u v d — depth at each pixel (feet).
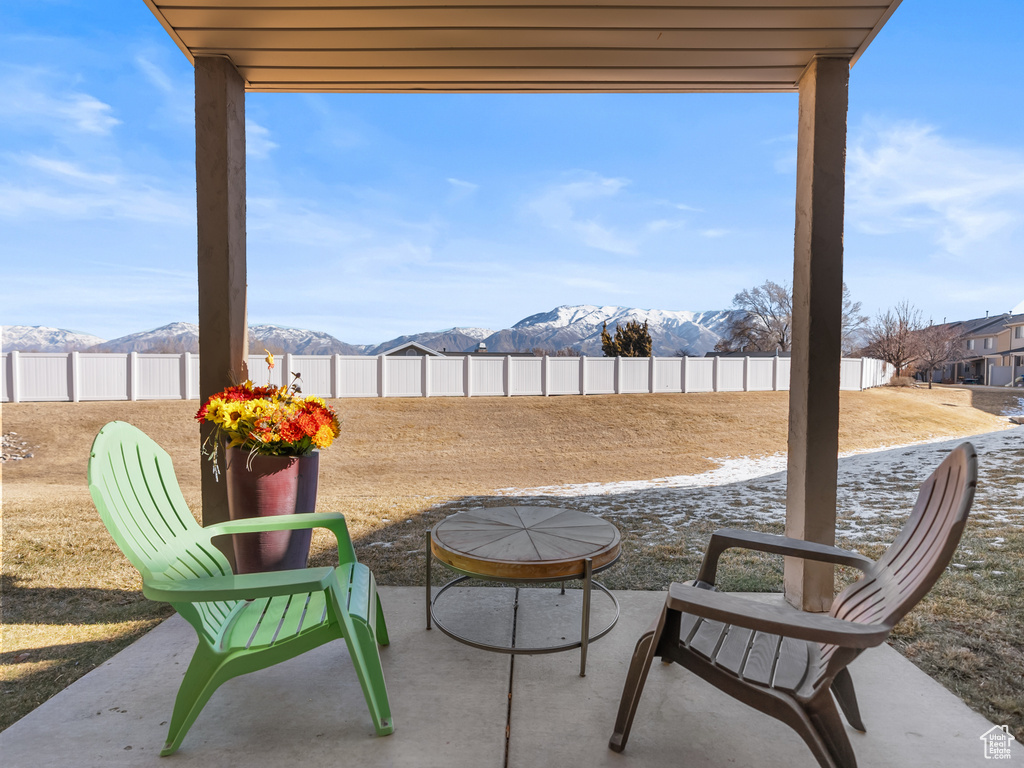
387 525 17.34
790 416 10.89
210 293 10.72
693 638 6.36
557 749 6.52
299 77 11.43
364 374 56.24
